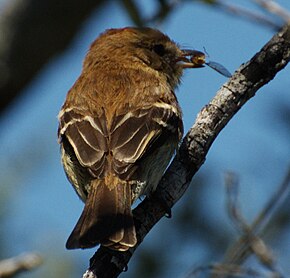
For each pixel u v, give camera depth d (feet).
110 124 35.60
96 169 33.81
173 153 36.76
